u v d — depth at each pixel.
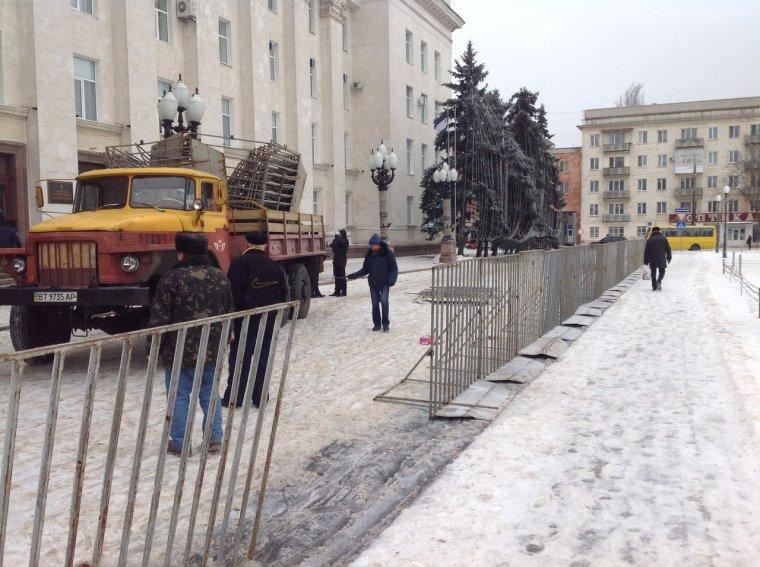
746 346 8.99
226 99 27.59
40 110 18.09
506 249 31.91
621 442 5.06
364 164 40.06
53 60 18.45
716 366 7.82
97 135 20.30
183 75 24.64
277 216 10.72
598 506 3.88
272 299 6.31
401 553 3.31
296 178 12.37
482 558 3.27
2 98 17.59
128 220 7.70
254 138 28.17
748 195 68.31
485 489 4.13
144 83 21.53
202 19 24.95
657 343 9.59
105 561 3.25
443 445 5.10
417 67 43.94
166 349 4.59
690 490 4.10
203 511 3.87
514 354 8.36
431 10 45.75
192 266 4.70
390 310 14.05
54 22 18.48
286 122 31.48
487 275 7.27
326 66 35.28
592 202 79.62
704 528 3.58
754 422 5.39
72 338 10.27
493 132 32.19
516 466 4.53
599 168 79.19
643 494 4.05
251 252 6.30
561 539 3.47
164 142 10.20
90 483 4.28
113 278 7.51
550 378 7.37
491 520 3.69
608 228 79.00
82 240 7.47
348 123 39.62
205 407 4.84
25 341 8.16
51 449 2.18
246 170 10.90
